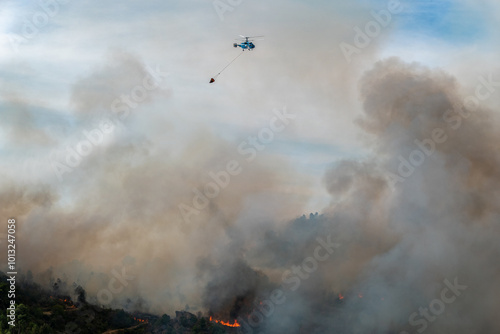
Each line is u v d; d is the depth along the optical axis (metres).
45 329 176.62
